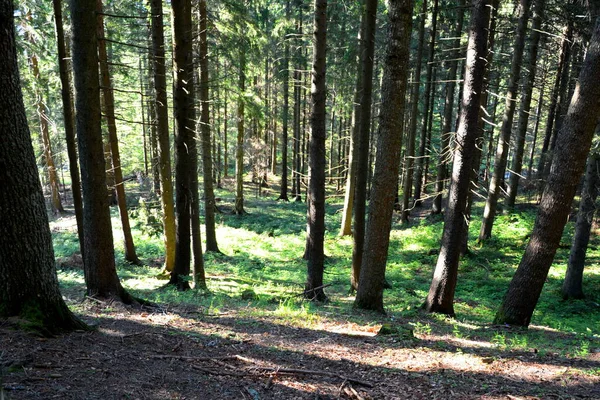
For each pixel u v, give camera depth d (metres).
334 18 18.14
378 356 5.91
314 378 4.95
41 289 5.07
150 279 13.38
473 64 9.11
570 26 15.74
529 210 20.95
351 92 19.70
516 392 4.64
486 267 15.91
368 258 9.37
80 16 7.15
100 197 7.81
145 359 4.97
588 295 12.98
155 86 12.78
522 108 19.55
